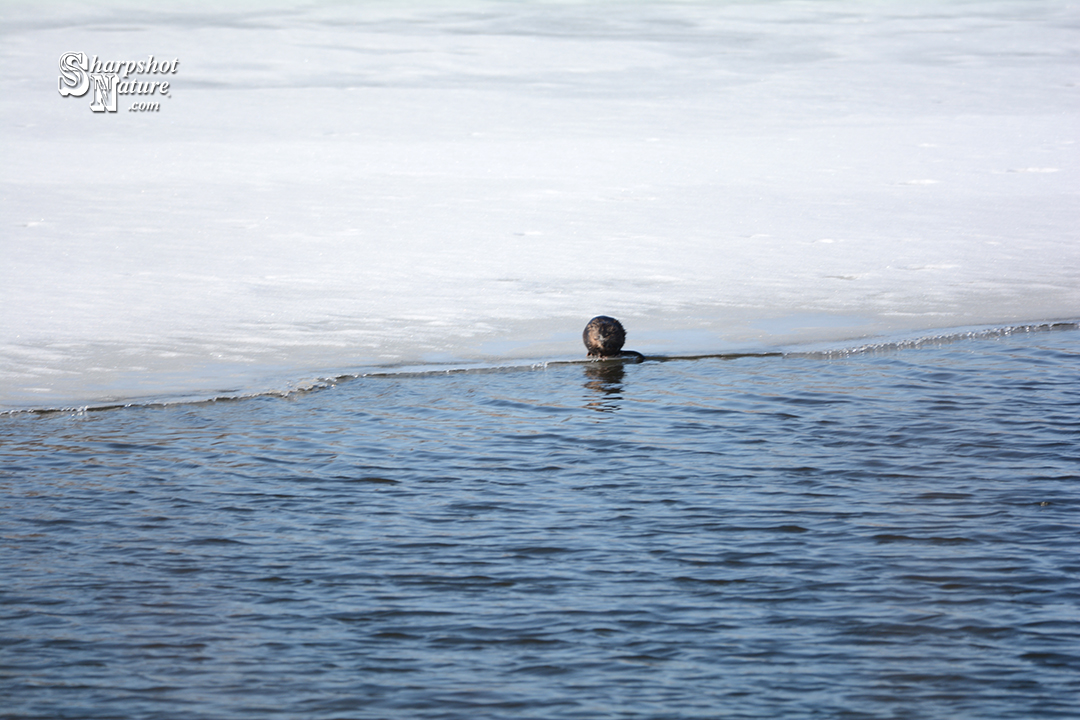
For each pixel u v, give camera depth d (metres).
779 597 25.27
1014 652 22.86
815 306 51.28
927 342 46.19
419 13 170.88
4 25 153.50
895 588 25.58
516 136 96.56
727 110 108.88
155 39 146.12
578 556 27.52
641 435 36.34
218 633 23.97
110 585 26.22
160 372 42.56
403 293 53.19
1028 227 65.12
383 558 27.55
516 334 47.50
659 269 57.44
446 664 22.67
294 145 92.62
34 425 37.34
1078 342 46.16
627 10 173.50
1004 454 34.22
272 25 158.38
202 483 32.59
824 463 33.72
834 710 21.00
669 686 21.81
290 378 42.03
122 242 62.25
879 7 176.62
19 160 85.38
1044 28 157.88
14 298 51.72
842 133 97.19
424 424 37.59
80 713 21.06
